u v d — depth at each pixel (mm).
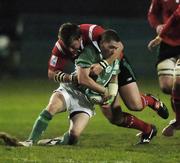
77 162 18891
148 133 23625
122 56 22828
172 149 22094
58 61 22438
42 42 72688
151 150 21719
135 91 23156
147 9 77875
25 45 72625
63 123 33000
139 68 72125
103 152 20812
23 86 57750
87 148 21812
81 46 21734
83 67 21547
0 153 20203
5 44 74000
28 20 72875
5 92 51875
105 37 21438
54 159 19297
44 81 63562
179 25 24953
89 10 79125
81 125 22438
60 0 78562
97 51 21734
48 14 77875
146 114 36406
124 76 23031
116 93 22391
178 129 24406
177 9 24672
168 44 25328
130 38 72625
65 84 22594
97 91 21781
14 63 72188
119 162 18969
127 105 23406
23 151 20562
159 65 25562
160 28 25625
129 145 23297
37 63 72500
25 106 41844
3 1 75938
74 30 21359
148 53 72188
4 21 75375
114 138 25766
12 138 21672
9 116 36406
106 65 21750
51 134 28234
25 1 77125
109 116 23406
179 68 24188
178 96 24062
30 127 31078
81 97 22500
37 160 19078
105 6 79188
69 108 22547
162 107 24453
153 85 56656
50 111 22125
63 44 21828
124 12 79188
